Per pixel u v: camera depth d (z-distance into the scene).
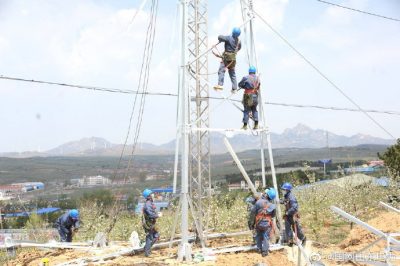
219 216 24.69
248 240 19.34
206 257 15.15
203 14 16.86
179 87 16.06
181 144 15.77
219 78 16.34
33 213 26.64
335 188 28.36
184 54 16.02
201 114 16.77
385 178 31.88
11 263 17.98
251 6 17.47
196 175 17.44
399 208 27.52
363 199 28.33
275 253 15.97
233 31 16.36
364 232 19.38
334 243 20.89
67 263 15.28
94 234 25.70
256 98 16.67
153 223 16.19
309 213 26.69
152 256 16.20
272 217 15.78
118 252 16.47
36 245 17.88
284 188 16.78
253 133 17.03
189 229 21.52
